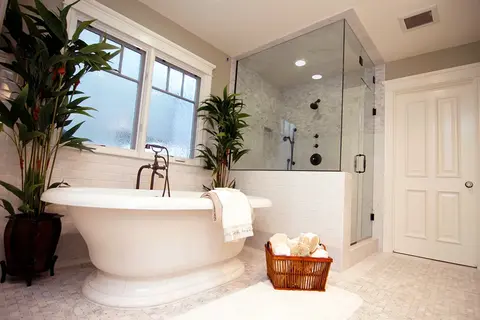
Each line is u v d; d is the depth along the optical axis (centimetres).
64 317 117
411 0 210
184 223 144
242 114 292
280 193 258
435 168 268
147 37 236
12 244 146
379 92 308
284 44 298
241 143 318
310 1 223
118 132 222
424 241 266
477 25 233
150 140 245
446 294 167
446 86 269
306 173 244
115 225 129
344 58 276
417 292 169
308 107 304
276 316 126
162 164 246
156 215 133
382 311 140
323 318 127
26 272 148
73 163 192
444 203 260
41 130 158
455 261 247
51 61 154
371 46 274
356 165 275
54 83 167
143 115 233
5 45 165
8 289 142
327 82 290
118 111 222
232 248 179
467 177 250
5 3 155
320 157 286
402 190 284
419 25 238
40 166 161
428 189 270
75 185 191
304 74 310
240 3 232
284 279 161
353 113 283
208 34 283
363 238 274
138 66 238
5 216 153
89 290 138
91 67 181
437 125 271
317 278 162
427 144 275
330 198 226
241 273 186
